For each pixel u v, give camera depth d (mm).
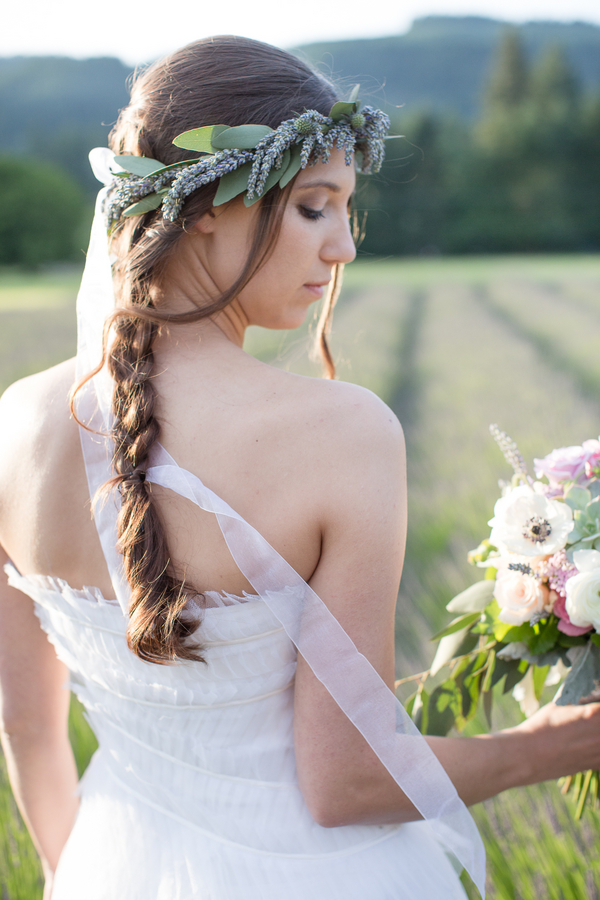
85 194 49812
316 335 1246
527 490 1019
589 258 44219
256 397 788
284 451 764
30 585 913
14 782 1075
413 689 2574
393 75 104312
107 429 828
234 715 865
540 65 54250
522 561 1003
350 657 778
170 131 874
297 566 786
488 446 5629
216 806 886
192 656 792
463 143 48438
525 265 37250
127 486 774
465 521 4094
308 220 866
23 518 885
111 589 866
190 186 814
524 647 1050
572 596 938
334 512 759
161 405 805
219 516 752
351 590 775
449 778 869
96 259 947
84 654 911
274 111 853
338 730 796
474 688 1178
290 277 878
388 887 891
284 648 839
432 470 5137
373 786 813
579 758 953
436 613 2973
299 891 868
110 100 91812
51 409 888
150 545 769
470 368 9359
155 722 901
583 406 6727
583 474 1088
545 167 47719
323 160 832
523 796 1946
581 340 11180
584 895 1625
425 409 7137
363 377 8211
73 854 989
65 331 14133
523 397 7344
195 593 793
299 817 881
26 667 1004
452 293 22156
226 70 867
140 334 829
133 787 955
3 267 46281
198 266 870
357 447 763
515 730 944
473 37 113625
